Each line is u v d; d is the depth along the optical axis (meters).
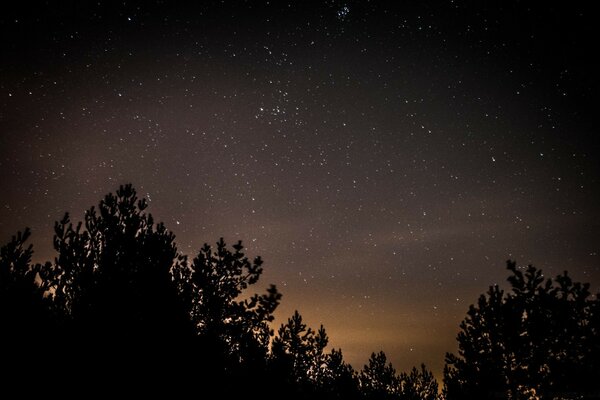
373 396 10.73
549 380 4.90
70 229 4.62
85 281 4.30
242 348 4.48
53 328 3.92
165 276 4.70
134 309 4.34
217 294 4.98
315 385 7.82
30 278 3.97
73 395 3.71
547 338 5.00
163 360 4.17
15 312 3.72
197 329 4.63
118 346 4.05
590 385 4.74
